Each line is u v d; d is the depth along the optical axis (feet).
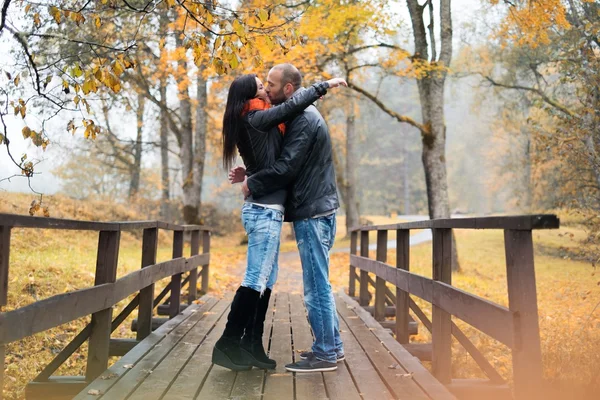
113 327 16.16
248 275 12.38
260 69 36.83
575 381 15.24
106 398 10.37
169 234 78.74
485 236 102.06
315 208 12.52
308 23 38.70
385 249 23.35
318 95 11.73
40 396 12.88
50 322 9.78
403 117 51.37
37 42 18.58
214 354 12.53
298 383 11.78
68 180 115.75
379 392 11.05
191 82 45.06
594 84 26.91
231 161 12.63
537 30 36.88
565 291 38.96
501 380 12.89
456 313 11.33
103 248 13.05
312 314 12.91
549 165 55.06
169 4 14.79
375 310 23.32
